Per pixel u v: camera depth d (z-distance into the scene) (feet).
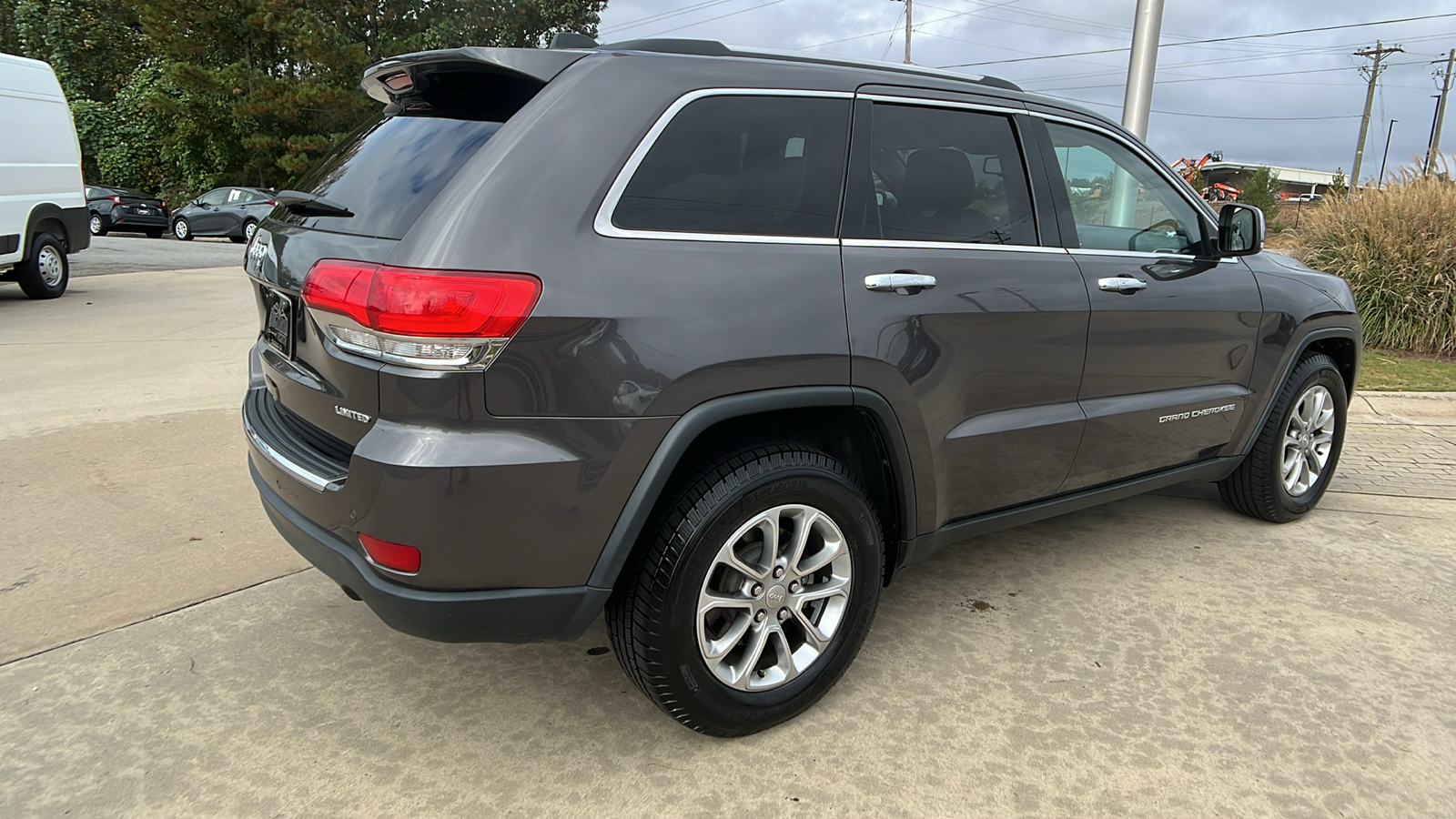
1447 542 12.32
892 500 8.36
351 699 8.16
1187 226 11.02
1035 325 8.79
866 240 7.80
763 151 7.40
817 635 7.90
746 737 7.70
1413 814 6.79
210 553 11.09
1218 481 12.92
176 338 25.45
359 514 6.35
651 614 6.84
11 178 30.45
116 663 8.60
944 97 8.68
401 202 6.70
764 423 7.70
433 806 6.75
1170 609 10.15
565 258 6.25
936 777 7.16
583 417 6.28
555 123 6.60
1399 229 27.45
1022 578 10.98
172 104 84.79
